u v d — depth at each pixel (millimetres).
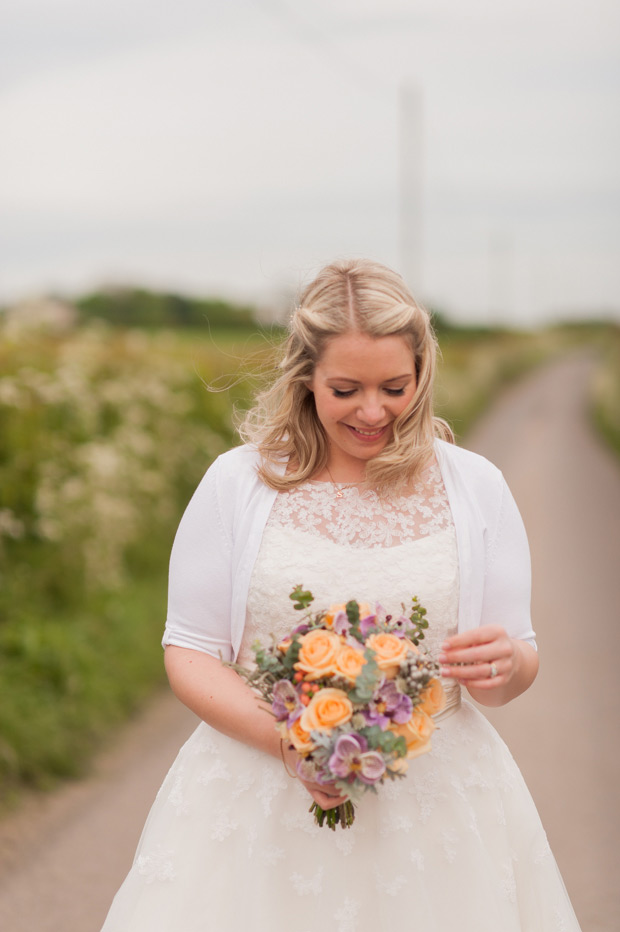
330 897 2090
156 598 7113
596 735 5016
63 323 8117
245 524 2223
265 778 2170
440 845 2117
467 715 2268
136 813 4293
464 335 50594
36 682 5117
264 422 2322
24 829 4137
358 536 2191
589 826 4094
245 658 2242
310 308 2131
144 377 8945
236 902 2125
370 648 1882
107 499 6680
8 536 5934
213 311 31844
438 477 2252
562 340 82312
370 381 2068
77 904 3584
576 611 7352
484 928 2068
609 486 13820
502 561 2238
